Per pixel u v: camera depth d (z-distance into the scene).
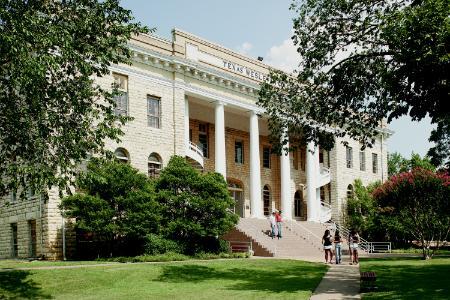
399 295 13.98
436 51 12.98
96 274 18.38
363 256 33.94
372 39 18.50
